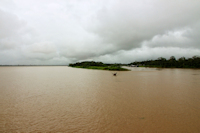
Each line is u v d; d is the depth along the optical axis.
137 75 38.22
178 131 6.38
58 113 8.82
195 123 7.21
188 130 6.48
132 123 7.22
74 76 36.66
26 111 9.23
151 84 20.88
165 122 7.32
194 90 15.97
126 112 8.84
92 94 14.12
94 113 8.73
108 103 10.85
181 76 34.69
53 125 7.14
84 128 6.76
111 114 8.53
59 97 12.99
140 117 8.01
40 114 8.67
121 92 15.01
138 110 9.17
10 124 7.28
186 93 14.34
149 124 7.09
